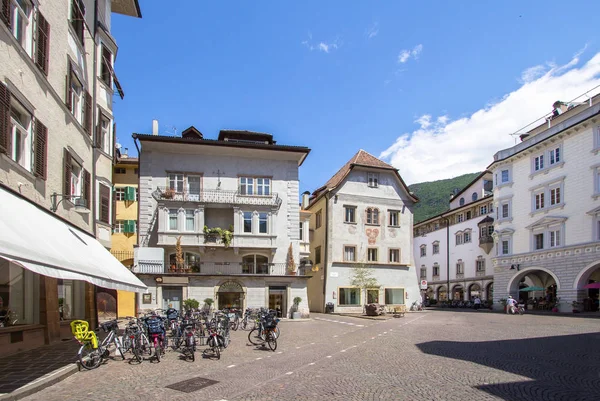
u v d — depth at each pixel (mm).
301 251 41750
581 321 27625
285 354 14594
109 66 22484
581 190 37719
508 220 45969
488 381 10109
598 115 36188
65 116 16500
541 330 22047
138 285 16109
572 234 38250
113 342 13852
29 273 15141
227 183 35500
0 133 11172
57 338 16297
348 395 8859
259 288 33344
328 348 16094
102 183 21188
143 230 33719
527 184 44031
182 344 15492
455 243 62219
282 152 36156
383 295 43094
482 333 21000
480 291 55594
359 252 43219
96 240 19016
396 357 13703
